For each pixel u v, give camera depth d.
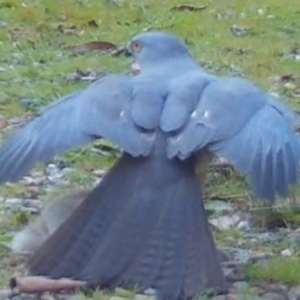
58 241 10.77
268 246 12.53
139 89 10.66
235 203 13.64
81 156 15.03
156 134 10.52
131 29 22.50
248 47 21.55
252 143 10.38
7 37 21.44
